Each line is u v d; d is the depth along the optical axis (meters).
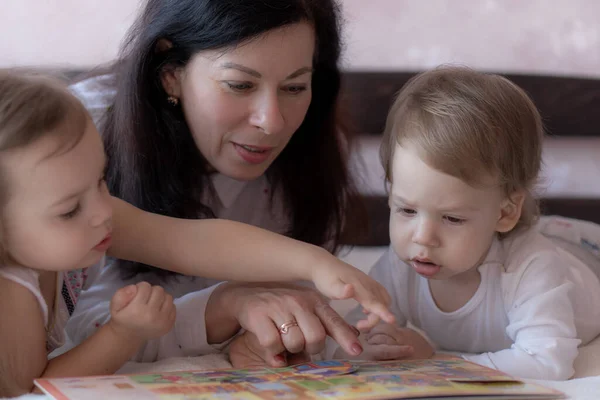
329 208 1.34
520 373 0.95
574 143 2.03
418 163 0.97
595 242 1.28
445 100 1.01
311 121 1.28
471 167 0.96
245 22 1.01
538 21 2.07
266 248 0.93
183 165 1.19
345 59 1.61
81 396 0.68
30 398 0.75
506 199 1.02
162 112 1.16
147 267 1.15
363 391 0.72
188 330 1.00
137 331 0.85
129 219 0.96
